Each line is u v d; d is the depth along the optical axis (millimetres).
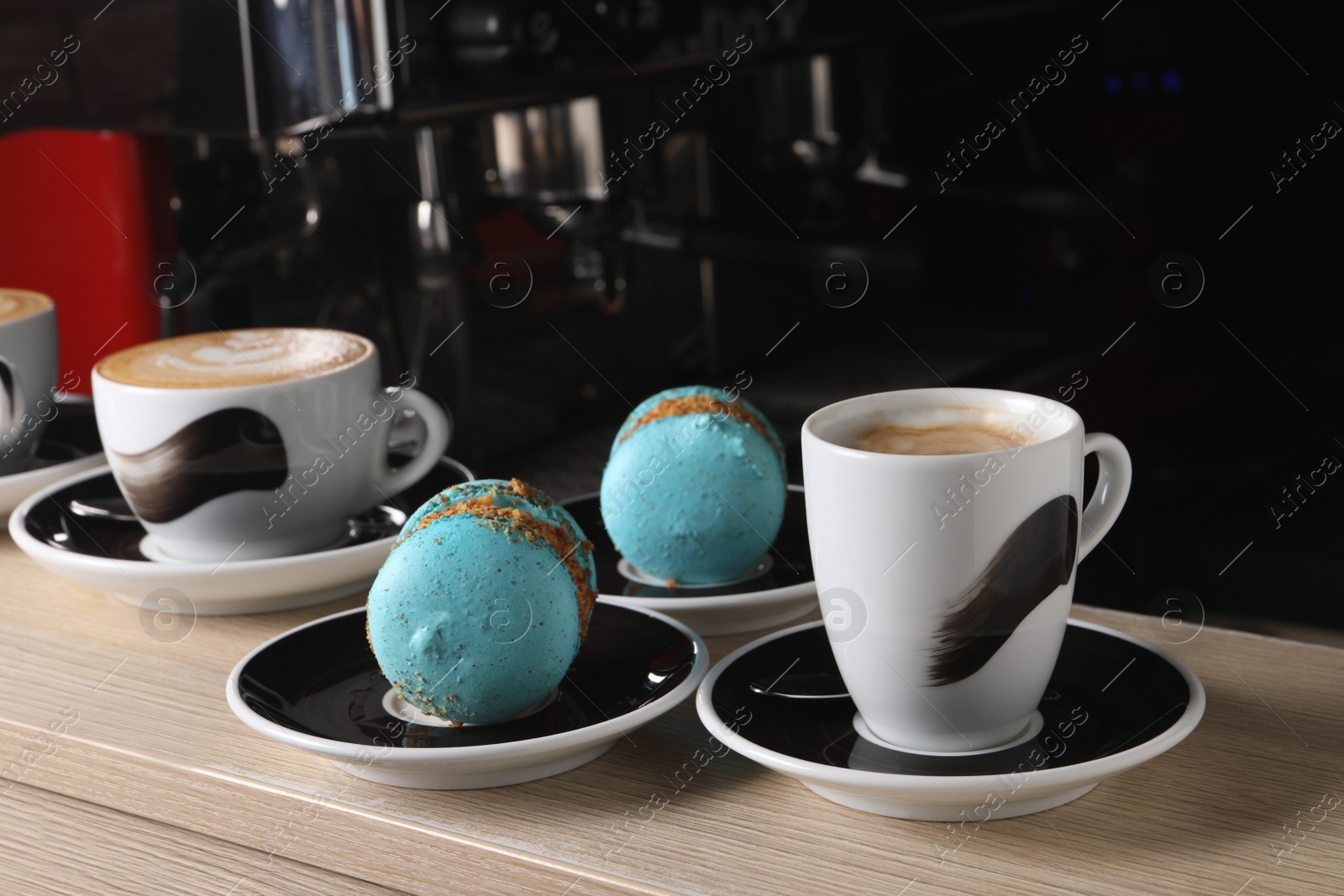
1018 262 1200
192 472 521
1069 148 1173
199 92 579
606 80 740
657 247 1155
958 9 945
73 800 427
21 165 1110
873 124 1203
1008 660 357
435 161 1007
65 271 1139
